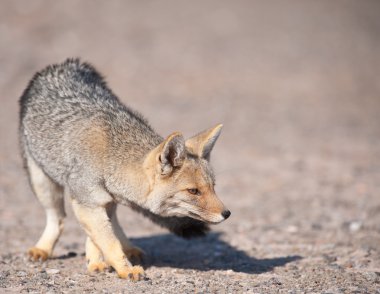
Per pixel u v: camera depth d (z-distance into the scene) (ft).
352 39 181.37
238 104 125.29
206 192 39.19
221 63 153.48
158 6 195.93
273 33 181.37
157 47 160.97
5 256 46.98
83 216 41.04
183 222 43.11
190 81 139.33
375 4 225.15
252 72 148.66
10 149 89.10
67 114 43.62
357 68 155.94
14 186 72.64
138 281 39.96
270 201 70.13
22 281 39.40
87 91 46.09
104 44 157.38
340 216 63.41
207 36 173.47
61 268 43.83
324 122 114.42
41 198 46.32
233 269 44.62
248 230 58.70
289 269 44.24
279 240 54.80
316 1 222.69
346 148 97.14
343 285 39.32
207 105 123.13
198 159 39.93
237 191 74.33
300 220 62.13
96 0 191.42
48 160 43.27
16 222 59.11
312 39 178.70
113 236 41.09
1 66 134.82
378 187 75.66
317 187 75.97
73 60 50.55
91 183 40.50
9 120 104.27
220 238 55.83
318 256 48.60
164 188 39.19
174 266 45.78
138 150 40.73
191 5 201.16
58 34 160.45
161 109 117.08
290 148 96.53
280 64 155.74
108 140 40.93
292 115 119.03
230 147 96.27
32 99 47.03
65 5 182.80
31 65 137.08
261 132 106.52
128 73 140.05
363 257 47.85
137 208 42.91
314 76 147.64
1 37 153.58
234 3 208.54
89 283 39.40
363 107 126.52
